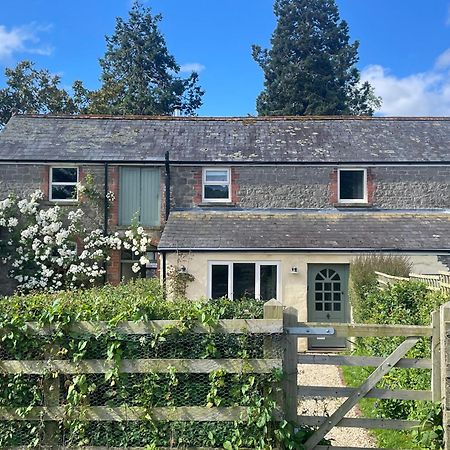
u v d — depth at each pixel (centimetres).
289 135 1939
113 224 1778
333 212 1750
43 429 501
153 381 497
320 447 495
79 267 1705
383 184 1780
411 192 1775
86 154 1784
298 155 1795
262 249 1455
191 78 4825
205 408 492
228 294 1463
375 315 962
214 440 491
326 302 1495
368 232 1560
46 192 1784
